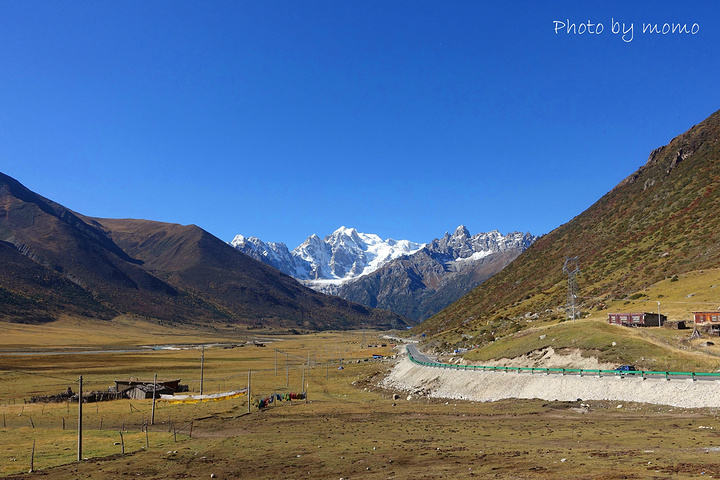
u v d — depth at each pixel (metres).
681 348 80.19
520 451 42.66
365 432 58.75
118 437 62.28
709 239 146.00
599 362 76.81
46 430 68.38
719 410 53.59
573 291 141.75
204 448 53.69
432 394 91.69
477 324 183.12
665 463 34.06
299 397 96.25
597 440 45.28
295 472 41.16
